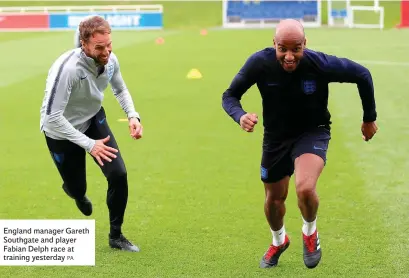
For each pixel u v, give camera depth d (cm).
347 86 1404
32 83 1548
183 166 835
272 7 3512
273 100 468
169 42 2555
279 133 478
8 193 732
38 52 2239
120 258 541
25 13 3391
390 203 675
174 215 651
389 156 863
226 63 1853
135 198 707
